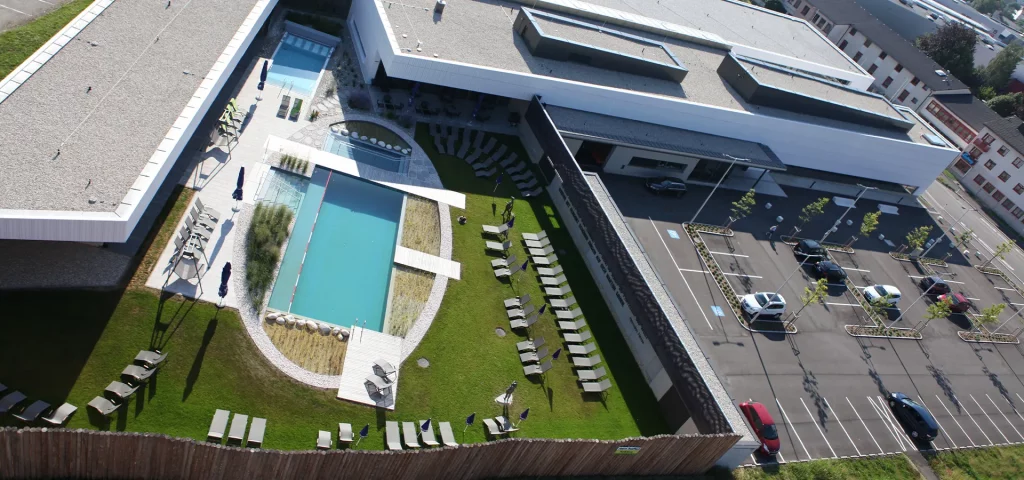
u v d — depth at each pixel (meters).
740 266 47.34
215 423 24.16
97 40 33.59
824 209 58.84
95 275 27.44
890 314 49.44
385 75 47.38
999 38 145.75
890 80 92.00
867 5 110.56
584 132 46.12
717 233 49.47
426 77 43.47
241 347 27.56
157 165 27.84
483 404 29.83
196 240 29.83
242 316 28.81
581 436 30.42
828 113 57.44
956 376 45.72
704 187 54.00
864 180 63.06
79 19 34.44
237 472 22.08
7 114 27.23
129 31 35.22
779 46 69.00
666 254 45.41
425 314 32.78
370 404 27.73
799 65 66.50
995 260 63.75
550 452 26.41
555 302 36.16
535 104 46.34
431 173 41.97
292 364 27.94
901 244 59.31
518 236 40.03
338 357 29.19
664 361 33.06
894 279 53.91
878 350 45.19
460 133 46.62
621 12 60.16
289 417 25.97
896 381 43.12
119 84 31.34
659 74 52.25
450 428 27.78
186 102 32.00
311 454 22.12
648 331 34.38
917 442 39.28
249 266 31.02
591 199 39.38
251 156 37.16
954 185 75.75
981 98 97.50
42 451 20.06
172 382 25.16
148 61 33.59
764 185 57.97
